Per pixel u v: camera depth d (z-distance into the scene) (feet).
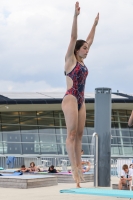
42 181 76.07
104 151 75.31
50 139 175.42
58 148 175.01
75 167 22.18
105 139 75.61
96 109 76.89
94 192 24.86
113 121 184.65
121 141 182.91
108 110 76.28
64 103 22.34
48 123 177.17
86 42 22.79
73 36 21.83
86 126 181.47
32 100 153.28
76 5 21.50
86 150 177.27
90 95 171.01
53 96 162.91
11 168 129.80
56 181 79.66
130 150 183.21
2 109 167.53
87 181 86.99
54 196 60.34
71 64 22.31
